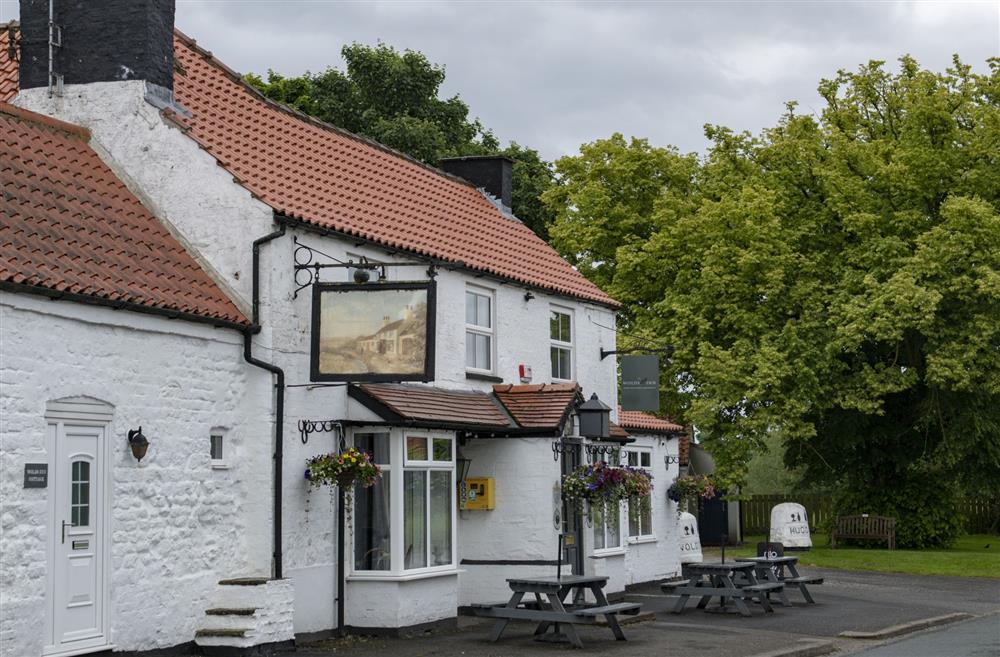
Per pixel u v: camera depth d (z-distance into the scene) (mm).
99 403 13984
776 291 34438
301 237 17156
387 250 18906
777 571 25781
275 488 16297
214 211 16750
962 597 25625
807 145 37000
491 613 17359
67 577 13406
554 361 24203
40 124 16594
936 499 38719
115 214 16156
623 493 21312
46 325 13258
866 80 38781
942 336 33750
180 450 15141
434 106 44000
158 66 17594
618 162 40469
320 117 41969
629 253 37781
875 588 27422
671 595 24891
